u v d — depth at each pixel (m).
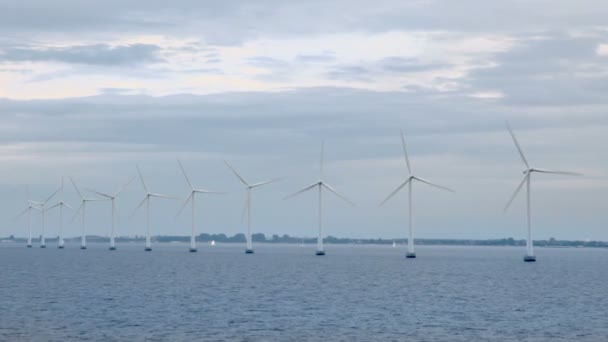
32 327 76.38
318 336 72.31
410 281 144.00
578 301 105.44
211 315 86.12
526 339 72.06
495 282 143.50
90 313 87.25
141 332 73.69
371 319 83.94
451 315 87.94
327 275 163.25
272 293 113.62
